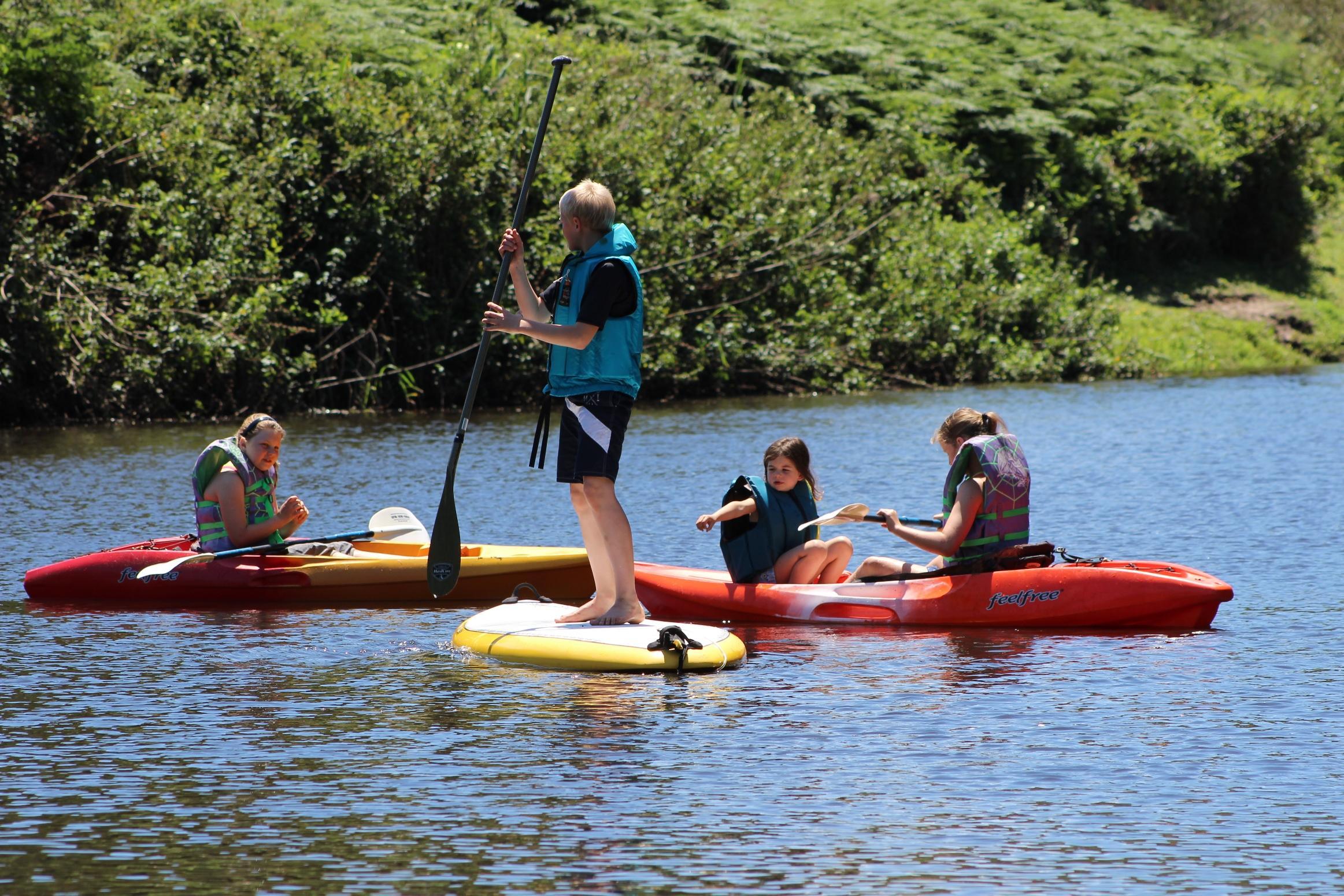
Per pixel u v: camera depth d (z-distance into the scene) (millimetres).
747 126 83438
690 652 20188
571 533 31844
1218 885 12500
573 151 70500
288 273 64125
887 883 12508
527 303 21719
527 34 81750
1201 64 125688
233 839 13523
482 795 14727
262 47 67250
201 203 61375
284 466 43312
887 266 82875
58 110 60156
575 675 19938
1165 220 107438
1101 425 56531
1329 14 158750
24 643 21969
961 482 24062
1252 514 34469
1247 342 100062
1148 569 23875
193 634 22766
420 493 37625
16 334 56312
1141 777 15312
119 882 12508
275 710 17953
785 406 66875
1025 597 23375
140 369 57438
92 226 59188
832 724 17328
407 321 67125
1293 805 14477
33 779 15234
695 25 96062
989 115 103688
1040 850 13258
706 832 13711
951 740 16656
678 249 72062
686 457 45688
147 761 15859
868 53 102250
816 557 25047
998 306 85500
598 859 13031
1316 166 117062
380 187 66688
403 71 71750
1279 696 18672
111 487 39031
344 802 14500
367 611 24859
